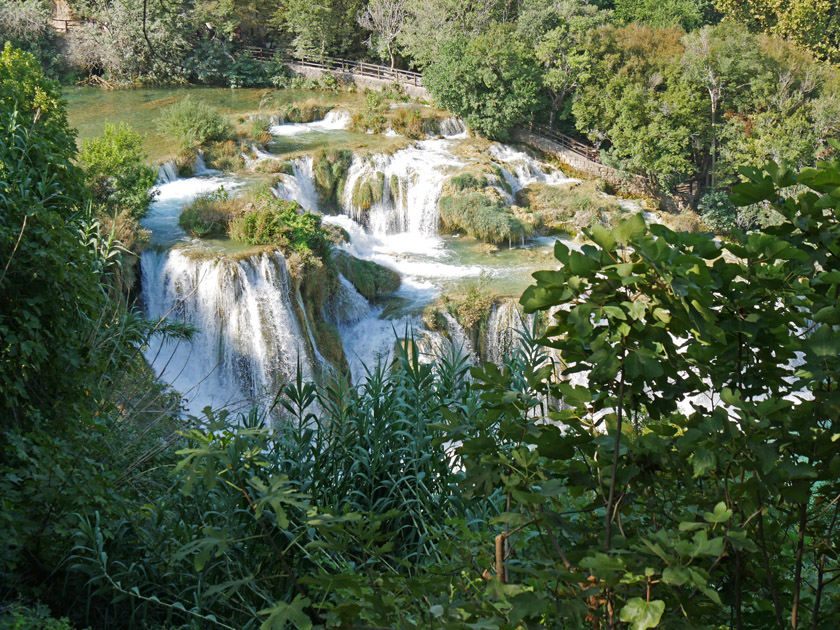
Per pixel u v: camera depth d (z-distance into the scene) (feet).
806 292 7.16
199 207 75.10
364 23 167.43
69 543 16.33
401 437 17.57
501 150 125.59
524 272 87.04
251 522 14.92
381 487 17.52
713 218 124.26
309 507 6.70
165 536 16.22
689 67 131.44
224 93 154.61
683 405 44.73
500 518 6.93
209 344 66.13
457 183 101.60
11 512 15.07
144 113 126.11
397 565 15.30
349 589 6.85
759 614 7.59
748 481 6.89
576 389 7.16
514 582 9.33
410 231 102.17
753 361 7.73
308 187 102.27
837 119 122.21
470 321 74.08
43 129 28.32
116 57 157.28
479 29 149.89
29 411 17.60
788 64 130.82
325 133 122.93
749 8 164.35
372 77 161.38
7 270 17.62
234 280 65.82
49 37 161.48
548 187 112.68
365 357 72.69
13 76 35.37
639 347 6.61
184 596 15.61
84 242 26.35
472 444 7.85
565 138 137.28
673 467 7.63
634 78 131.95
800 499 6.73
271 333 66.74
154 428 25.38
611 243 6.49
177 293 66.69
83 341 21.47
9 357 17.35
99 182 71.15
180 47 165.89
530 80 127.54
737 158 126.11
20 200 18.17
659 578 5.95
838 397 6.68
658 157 129.08
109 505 16.61
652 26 158.71
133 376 28.12
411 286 81.87
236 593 14.56
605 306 6.47
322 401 17.75
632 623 5.62
